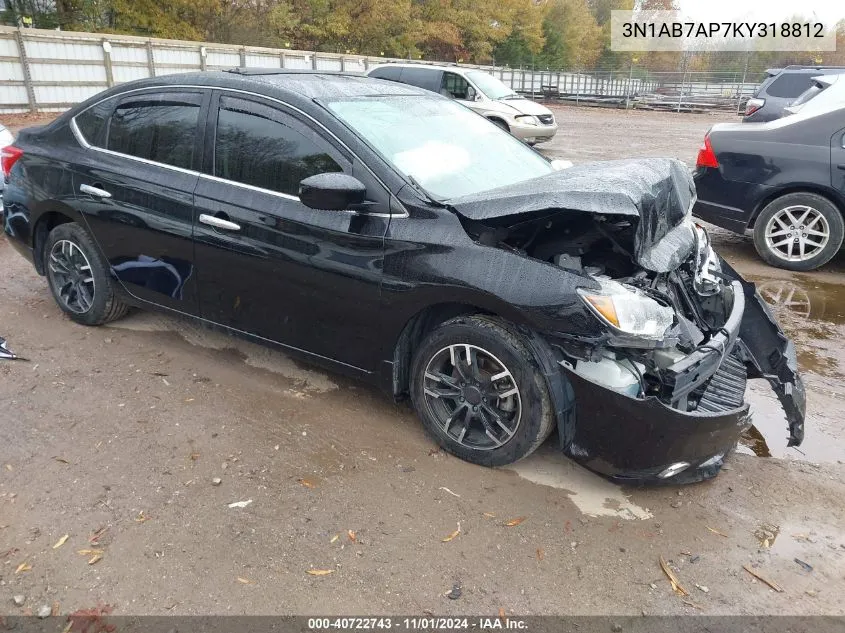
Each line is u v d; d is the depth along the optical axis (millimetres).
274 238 3506
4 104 17656
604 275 3123
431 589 2521
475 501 3016
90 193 4238
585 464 3000
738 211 6637
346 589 2508
